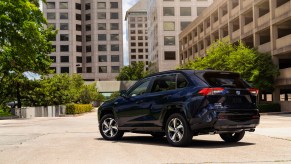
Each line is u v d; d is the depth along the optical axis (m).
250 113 9.64
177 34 93.56
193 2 94.00
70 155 8.38
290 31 44.56
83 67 132.62
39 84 44.88
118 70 132.00
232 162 7.12
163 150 8.98
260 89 38.41
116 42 132.00
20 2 33.81
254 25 43.50
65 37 129.12
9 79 43.28
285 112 35.41
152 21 103.06
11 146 10.43
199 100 9.16
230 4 52.16
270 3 39.47
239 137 10.37
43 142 11.34
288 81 36.59
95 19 131.00
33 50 35.88
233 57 39.16
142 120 10.59
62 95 47.53
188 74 9.73
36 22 36.12
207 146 9.62
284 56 39.22
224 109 9.16
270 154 8.12
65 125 21.56
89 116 40.78
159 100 10.14
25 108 39.81
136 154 8.39
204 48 65.38
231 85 9.51
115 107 11.47
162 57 93.00
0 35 33.91
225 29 57.19
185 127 9.39
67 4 129.25
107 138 11.77
